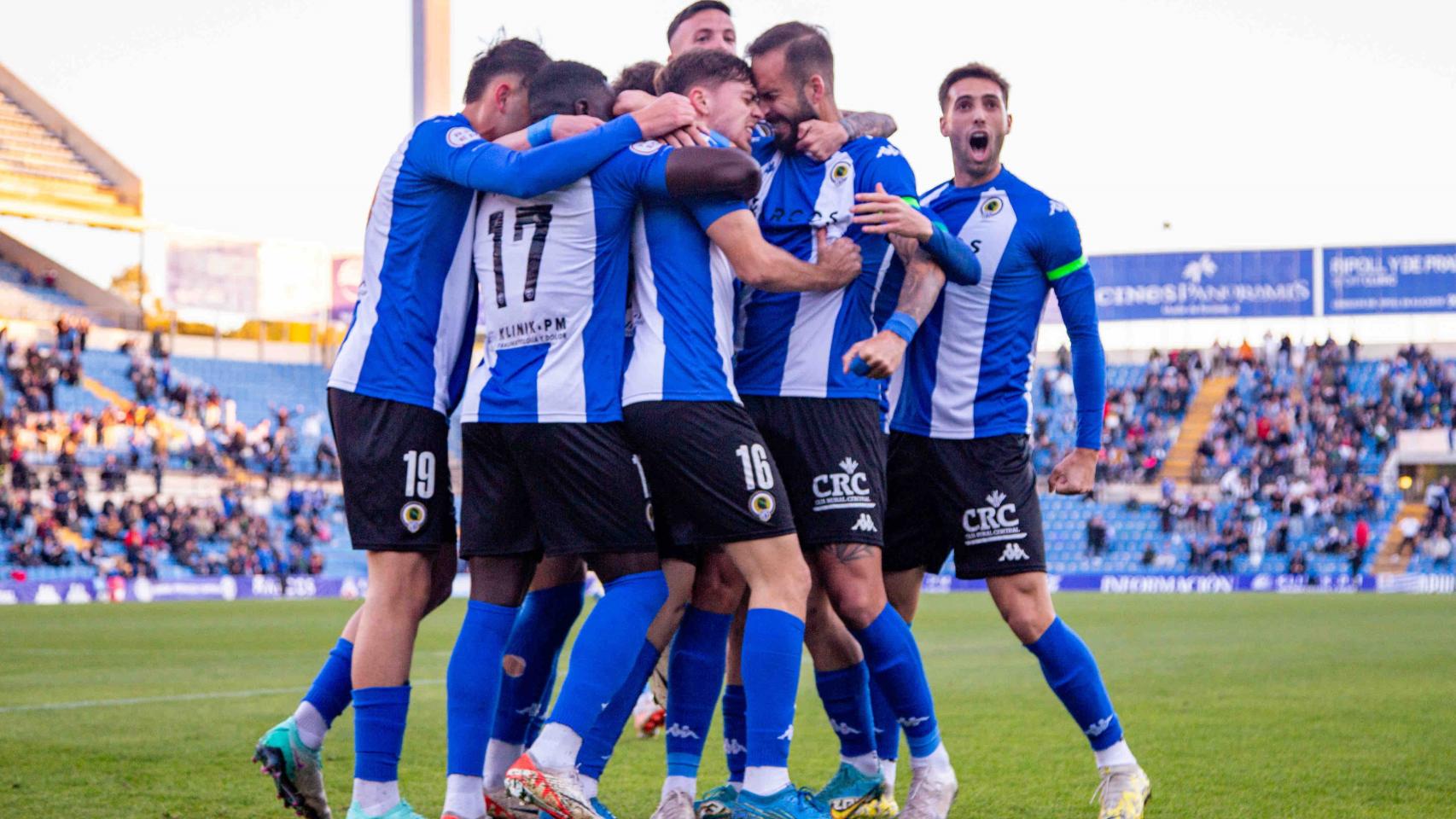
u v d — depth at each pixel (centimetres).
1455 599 3061
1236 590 3747
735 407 503
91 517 3503
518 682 567
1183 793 639
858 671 582
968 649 1625
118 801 620
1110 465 4438
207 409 4116
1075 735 852
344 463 508
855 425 552
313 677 1291
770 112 568
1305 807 604
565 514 497
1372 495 4116
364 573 3953
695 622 557
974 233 607
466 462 524
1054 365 4750
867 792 587
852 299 559
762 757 495
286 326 4612
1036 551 589
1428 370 4494
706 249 511
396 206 514
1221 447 4388
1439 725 881
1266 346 4700
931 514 612
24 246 4584
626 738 856
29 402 3772
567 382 494
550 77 527
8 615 2477
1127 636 1827
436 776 701
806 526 548
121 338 4347
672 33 651
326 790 654
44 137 4534
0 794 637
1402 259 4700
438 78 2269
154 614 2503
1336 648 1573
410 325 508
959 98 618
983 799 637
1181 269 4856
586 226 494
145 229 4234
